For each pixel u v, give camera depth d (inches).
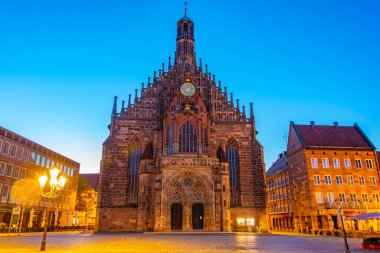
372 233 1968.5
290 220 3233.3
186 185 1977.1
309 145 2751.0
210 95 2464.3
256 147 2384.4
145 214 2016.5
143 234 1738.4
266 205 2247.8
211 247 1020.5
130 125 2374.5
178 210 1962.4
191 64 2586.1
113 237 1515.7
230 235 1699.1
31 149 2871.6
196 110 2250.2
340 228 2340.1
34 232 2284.7
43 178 989.2
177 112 2225.6
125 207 2175.2
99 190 2176.4
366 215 1756.9
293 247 1064.2
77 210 3663.9
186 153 2139.5
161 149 2304.4
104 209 2153.1
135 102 2439.7
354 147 2731.3
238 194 2300.7
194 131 2208.4
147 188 2065.7
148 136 2364.7
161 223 1859.0
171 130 2210.9
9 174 2556.6
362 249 1032.8
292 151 2938.0
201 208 1968.5
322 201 2551.7
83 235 1728.6
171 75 2532.0
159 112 2393.0
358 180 2637.8
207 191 1950.1
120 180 2239.2
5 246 1027.9
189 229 1897.1
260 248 1009.5
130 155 2315.5
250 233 1943.9
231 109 2502.5
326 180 2618.1
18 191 2640.3
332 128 2997.0
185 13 2883.9
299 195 2760.8
